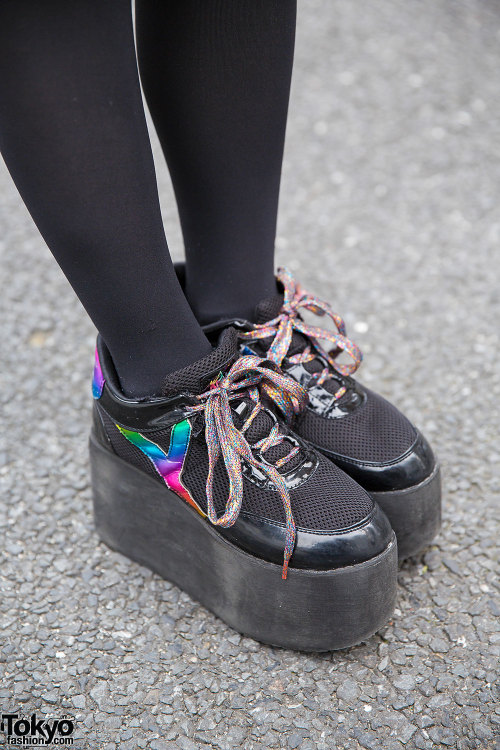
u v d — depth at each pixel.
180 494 0.96
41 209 0.79
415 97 2.33
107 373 0.95
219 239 1.01
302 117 2.26
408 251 1.78
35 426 1.35
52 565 1.10
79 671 0.96
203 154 0.95
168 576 1.06
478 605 1.02
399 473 0.98
